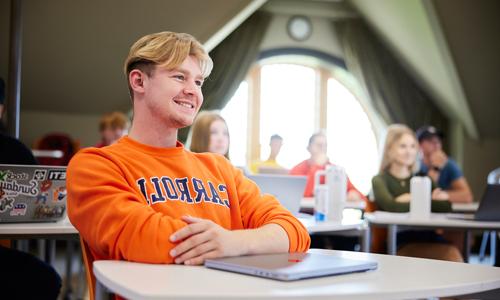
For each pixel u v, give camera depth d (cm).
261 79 919
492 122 847
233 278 104
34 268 203
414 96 913
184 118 143
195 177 148
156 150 146
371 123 940
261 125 916
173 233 121
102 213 127
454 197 488
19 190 190
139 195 137
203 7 659
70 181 136
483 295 124
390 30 841
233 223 154
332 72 934
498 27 720
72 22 646
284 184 264
